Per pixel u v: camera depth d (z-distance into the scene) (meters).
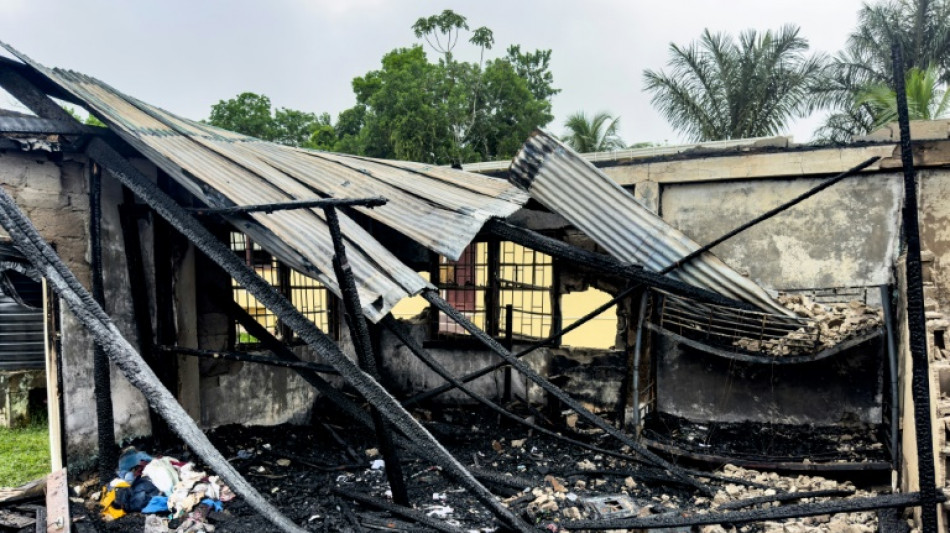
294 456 6.14
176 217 4.31
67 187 5.44
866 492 5.33
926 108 12.34
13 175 5.10
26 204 5.18
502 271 8.04
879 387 5.94
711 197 6.50
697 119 16.70
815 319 5.56
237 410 6.96
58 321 5.38
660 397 6.91
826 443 6.04
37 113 5.19
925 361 3.19
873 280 5.91
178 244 6.18
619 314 7.22
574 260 5.32
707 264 5.02
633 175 6.72
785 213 6.21
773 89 15.86
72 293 2.71
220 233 6.56
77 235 5.49
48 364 5.50
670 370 6.85
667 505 5.05
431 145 19.16
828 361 6.16
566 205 5.56
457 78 21.73
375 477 5.67
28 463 6.64
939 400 3.99
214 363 6.68
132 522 4.51
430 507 4.85
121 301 5.76
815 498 5.08
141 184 4.64
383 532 4.34
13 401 8.12
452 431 6.95
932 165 5.57
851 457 5.76
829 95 15.29
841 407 6.12
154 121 5.79
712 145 6.59
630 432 6.66
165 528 4.40
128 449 5.52
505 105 22.03
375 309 4.21
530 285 7.79
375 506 4.78
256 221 4.71
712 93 16.56
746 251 6.38
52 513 4.15
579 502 5.01
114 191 5.73
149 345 5.82
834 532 4.43
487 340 4.75
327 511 4.82
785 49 15.80
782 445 6.13
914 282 3.20
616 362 7.25
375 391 3.62
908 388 4.79
